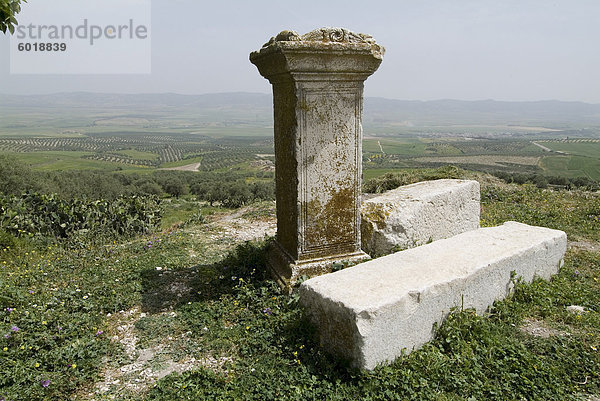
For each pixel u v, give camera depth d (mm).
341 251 4512
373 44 3990
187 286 4746
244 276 4738
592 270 5125
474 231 4910
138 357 3443
